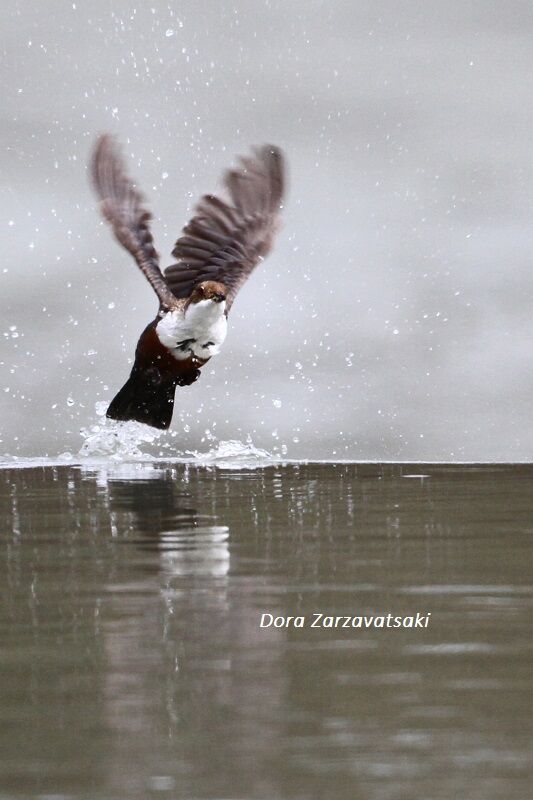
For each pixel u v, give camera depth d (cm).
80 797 405
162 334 1160
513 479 1069
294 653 543
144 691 497
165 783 414
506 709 473
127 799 403
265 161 1259
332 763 428
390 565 708
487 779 415
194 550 754
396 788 409
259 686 501
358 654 541
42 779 419
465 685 500
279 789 409
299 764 428
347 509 904
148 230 1187
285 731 455
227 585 663
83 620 596
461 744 442
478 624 584
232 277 1225
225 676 513
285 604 621
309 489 1012
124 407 1208
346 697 488
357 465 1186
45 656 541
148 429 1270
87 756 436
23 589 658
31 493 993
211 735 451
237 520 859
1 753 440
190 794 406
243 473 1125
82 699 489
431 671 518
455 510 896
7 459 1249
